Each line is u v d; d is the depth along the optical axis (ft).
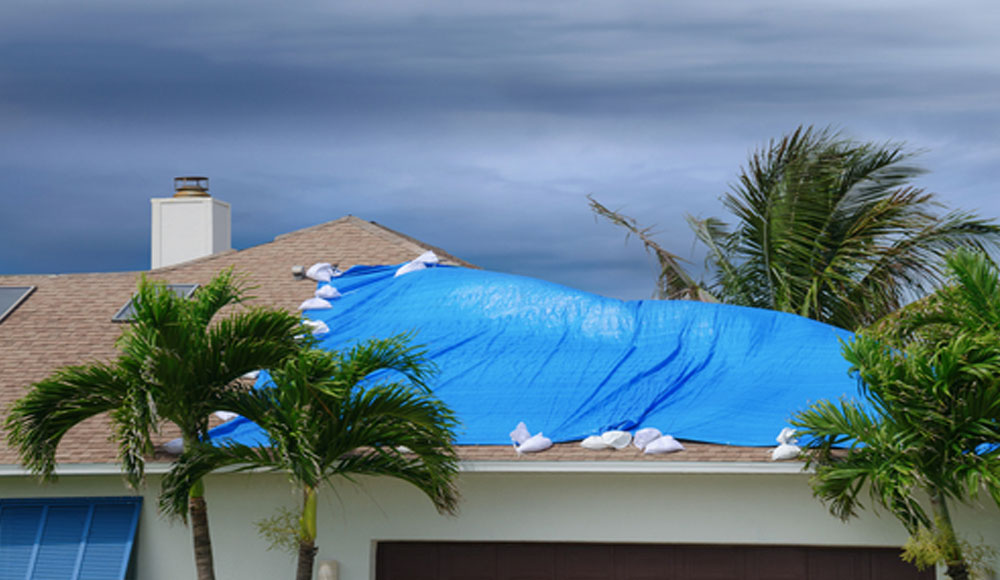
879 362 43.11
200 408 44.60
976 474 40.70
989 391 41.52
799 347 57.93
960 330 45.06
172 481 43.91
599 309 62.13
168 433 54.29
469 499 52.29
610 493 51.55
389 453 47.34
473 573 52.75
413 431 45.39
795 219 82.33
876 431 43.57
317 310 65.72
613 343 59.36
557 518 51.67
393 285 67.46
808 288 82.94
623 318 61.21
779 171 82.74
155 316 43.21
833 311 84.33
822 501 46.80
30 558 52.75
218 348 44.16
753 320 60.08
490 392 56.18
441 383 57.26
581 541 51.60
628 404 54.54
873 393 44.75
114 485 54.08
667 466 49.65
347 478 48.49
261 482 53.21
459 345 60.13
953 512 49.03
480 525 52.03
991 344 41.24
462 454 51.47
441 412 47.26
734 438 51.13
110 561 52.29
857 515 47.93
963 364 41.29
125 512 53.72
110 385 44.14
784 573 51.13
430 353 59.72
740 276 87.71
